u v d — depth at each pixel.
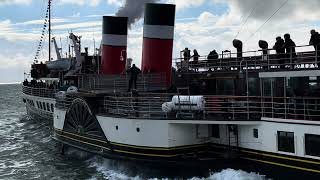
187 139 17.77
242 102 16.53
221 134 17.88
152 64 22.23
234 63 20.62
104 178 19.77
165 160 17.44
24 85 47.47
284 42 17.27
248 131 16.84
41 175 21.52
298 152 15.18
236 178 16.39
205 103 17.31
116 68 26.06
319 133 14.51
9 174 22.09
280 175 15.82
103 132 20.05
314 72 15.45
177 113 17.45
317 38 15.63
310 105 15.47
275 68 17.67
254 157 16.69
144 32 22.50
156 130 17.59
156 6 21.86
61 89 30.14
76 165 22.81
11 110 65.69
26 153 27.27
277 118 15.80
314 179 14.80
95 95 20.88
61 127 24.47
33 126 40.41
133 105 18.81
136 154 18.17
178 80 22.84
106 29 25.92
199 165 16.89
